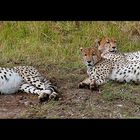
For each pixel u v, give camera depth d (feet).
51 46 55.83
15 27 59.41
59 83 44.52
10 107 37.78
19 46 56.24
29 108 37.37
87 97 39.78
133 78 43.55
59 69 49.55
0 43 57.00
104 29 58.65
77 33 58.85
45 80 42.73
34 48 55.31
